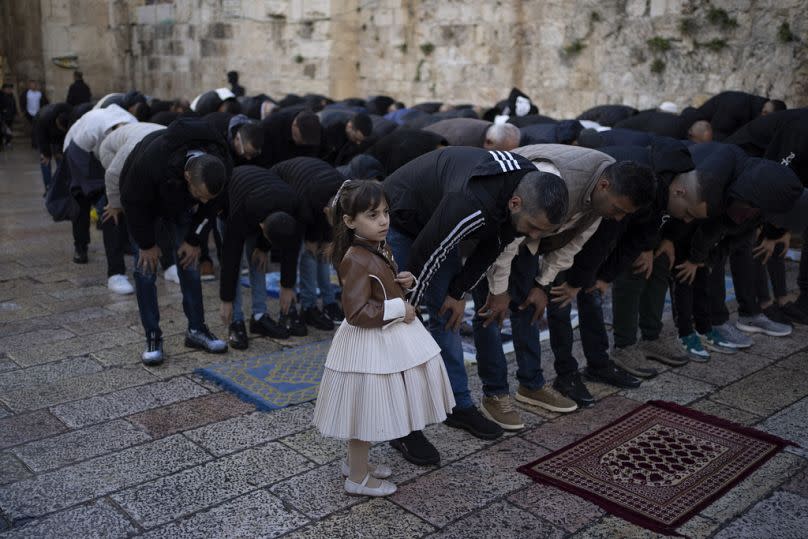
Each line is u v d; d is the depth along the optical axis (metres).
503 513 3.18
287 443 3.76
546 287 4.02
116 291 6.39
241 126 5.87
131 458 3.58
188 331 5.09
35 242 8.20
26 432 3.84
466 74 13.88
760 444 3.84
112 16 20.42
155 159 4.21
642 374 4.72
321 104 10.15
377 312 2.97
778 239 5.17
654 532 3.07
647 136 5.75
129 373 4.64
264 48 16.69
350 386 3.01
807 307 5.87
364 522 3.09
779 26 9.89
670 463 3.62
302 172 4.94
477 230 3.13
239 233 4.52
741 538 3.03
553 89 12.66
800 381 4.71
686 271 4.79
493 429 3.87
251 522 3.07
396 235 3.71
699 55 10.73
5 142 18.09
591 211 3.65
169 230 5.14
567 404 4.21
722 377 4.76
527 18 12.83
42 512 3.12
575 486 3.38
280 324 5.37
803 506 3.28
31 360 4.83
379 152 5.91
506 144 5.45
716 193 3.97
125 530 3.00
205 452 3.65
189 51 18.55
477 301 3.96
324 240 5.00
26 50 21.45
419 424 3.06
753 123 5.49
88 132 6.52
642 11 11.27
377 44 15.42
